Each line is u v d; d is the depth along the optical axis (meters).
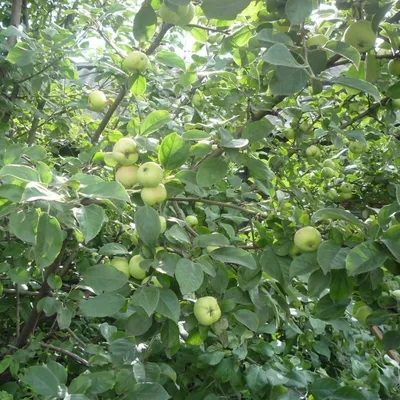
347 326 2.08
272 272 1.42
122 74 2.45
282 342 2.48
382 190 3.73
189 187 1.58
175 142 1.35
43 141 3.36
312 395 1.71
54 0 3.47
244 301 1.45
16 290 2.14
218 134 1.48
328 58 1.60
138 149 1.41
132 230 1.56
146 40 1.56
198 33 1.96
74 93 3.23
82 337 2.38
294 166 2.87
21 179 1.08
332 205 3.12
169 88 2.82
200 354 1.84
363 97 2.65
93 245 2.42
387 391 2.00
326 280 1.27
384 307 1.41
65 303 1.78
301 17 1.20
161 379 1.67
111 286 1.27
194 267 1.23
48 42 2.40
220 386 1.84
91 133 3.25
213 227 2.04
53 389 1.30
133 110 2.67
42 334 2.01
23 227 1.08
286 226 1.49
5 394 1.55
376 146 3.65
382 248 1.15
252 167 1.48
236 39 1.84
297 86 1.21
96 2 2.64
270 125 1.50
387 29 1.54
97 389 1.40
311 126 2.65
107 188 1.09
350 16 1.72
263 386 1.70
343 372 2.32
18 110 2.88
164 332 1.38
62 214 1.14
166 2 1.35
